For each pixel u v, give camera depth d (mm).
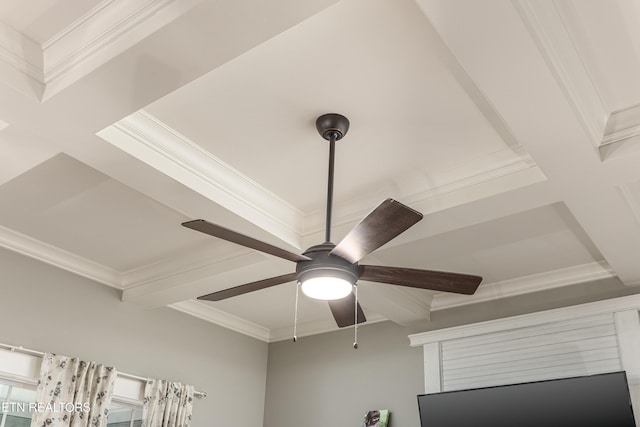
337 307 3051
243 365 5395
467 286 2752
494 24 2021
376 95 2732
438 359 4512
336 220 3576
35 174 3342
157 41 2139
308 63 2559
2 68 2340
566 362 4000
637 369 3717
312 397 5195
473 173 3119
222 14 2018
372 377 4906
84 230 3951
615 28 2275
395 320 4754
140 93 2398
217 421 5004
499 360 4266
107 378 4168
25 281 4023
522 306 4352
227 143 3076
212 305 5109
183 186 3018
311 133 2996
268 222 3465
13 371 3795
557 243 3857
